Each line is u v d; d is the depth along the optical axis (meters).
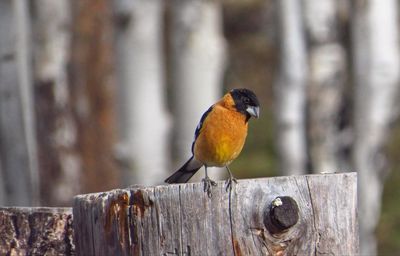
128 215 6.68
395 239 18.94
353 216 6.71
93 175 18.20
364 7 16.42
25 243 7.87
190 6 16.94
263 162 21.30
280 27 17.53
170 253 6.54
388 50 16.50
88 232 7.00
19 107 15.86
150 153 17.52
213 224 6.50
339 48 16.81
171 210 6.55
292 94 17.30
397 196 19.44
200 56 17.02
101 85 18.39
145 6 17.30
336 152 16.67
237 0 23.30
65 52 17.66
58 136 17.61
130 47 17.34
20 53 15.90
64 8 17.59
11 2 15.59
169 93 21.97
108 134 18.39
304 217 6.57
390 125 16.86
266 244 6.49
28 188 16.00
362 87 16.53
